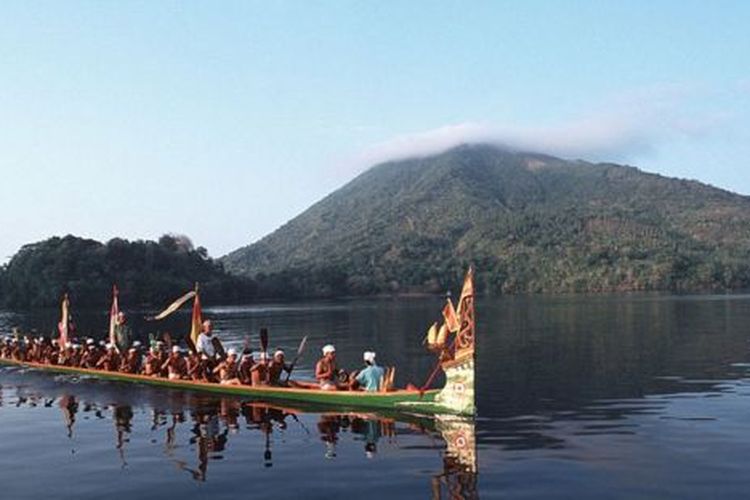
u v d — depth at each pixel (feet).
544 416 70.64
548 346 147.74
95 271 447.83
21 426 69.46
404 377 106.73
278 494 45.88
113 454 57.00
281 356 87.61
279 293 607.37
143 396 87.10
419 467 51.62
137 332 219.20
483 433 62.75
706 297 476.54
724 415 70.18
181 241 586.86
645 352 131.44
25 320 299.99
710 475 48.80
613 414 71.46
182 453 56.95
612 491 45.55
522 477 48.78
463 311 69.10
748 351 131.03
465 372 68.80
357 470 51.08
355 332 205.46
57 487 48.19
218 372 91.86
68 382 101.09
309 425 67.00
